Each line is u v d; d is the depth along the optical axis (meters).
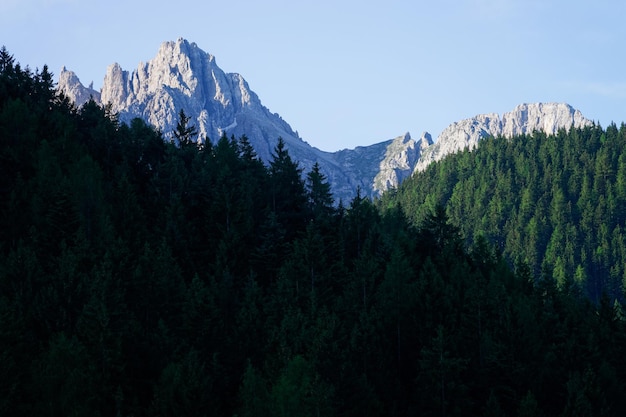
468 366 79.88
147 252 84.31
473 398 77.81
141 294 80.06
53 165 101.81
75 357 58.88
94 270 77.38
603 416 73.56
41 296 71.44
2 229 92.31
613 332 97.94
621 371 90.12
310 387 62.38
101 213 95.44
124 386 62.78
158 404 62.00
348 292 92.44
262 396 62.28
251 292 86.12
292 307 83.31
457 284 99.00
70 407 56.88
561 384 79.69
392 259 92.62
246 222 109.81
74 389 57.41
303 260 96.50
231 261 101.69
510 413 76.44
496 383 77.88
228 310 84.75
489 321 86.81
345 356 69.81
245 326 76.38
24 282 73.25
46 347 65.19
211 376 68.94
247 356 74.12
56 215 91.38
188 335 75.56
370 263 96.25
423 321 86.81
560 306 106.50
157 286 80.94
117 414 58.59
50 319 69.00
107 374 61.31
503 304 91.62
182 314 79.31
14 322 59.06
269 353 71.56
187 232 106.38
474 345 82.44
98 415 57.16
